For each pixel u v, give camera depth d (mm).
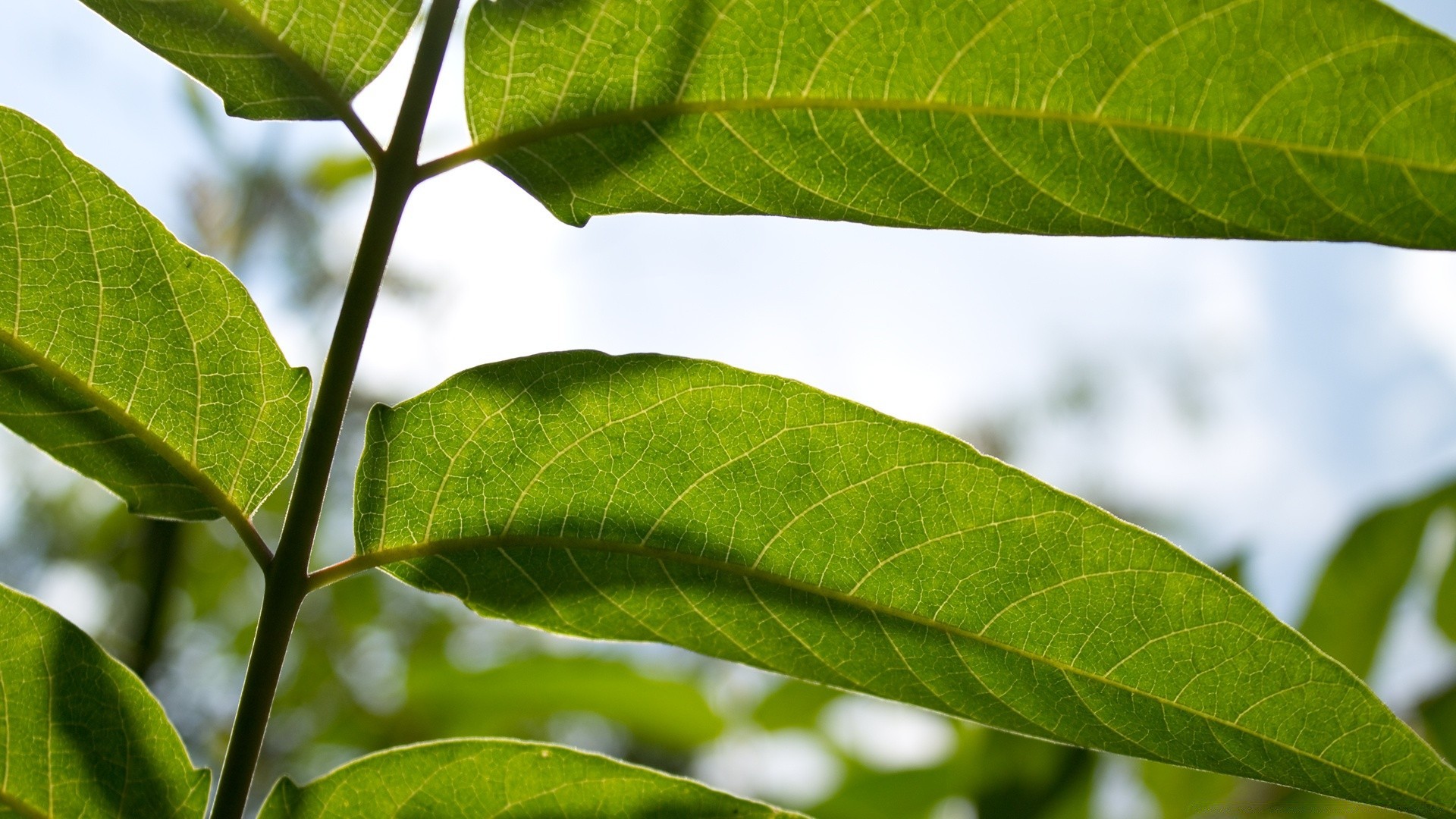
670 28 395
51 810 395
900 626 405
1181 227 392
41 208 396
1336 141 386
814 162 398
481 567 404
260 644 395
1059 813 671
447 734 1024
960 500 400
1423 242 386
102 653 398
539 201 401
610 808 404
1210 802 690
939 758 785
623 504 403
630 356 399
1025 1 390
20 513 1097
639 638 409
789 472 401
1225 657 398
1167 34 388
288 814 400
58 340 397
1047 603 401
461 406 400
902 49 393
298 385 402
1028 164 394
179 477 400
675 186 401
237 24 396
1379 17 384
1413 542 663
